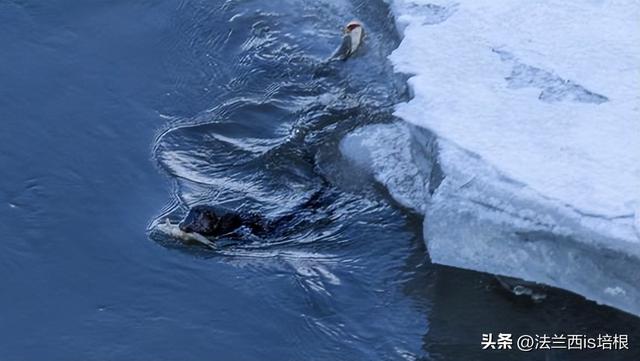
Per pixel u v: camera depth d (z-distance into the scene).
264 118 35.31
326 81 36.34
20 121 35.03
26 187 32.56
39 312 29.03
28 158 33.56
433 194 30.52
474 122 31.16
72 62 37.69
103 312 28.98
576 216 28.36
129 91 36.62
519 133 30.70
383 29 36.84
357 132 34.09
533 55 33.09
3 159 33.47
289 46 38.16
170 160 33.69
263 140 34.44
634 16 34.28
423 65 33.16
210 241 30.75
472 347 28.22
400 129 33.81
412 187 32.19
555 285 29.19
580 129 30.62
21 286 29.70
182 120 35.53
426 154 31.56
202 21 39.66
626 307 28.55
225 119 35.38
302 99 35.91
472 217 29.56
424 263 30.34
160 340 28.23
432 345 28.31
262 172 33.22
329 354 28.09
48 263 30.30
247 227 31.23
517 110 31.41
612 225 28.05
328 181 32.84
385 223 31.48
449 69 32.97
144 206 32.09
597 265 28.39
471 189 29.70
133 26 39.44
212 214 31.19
